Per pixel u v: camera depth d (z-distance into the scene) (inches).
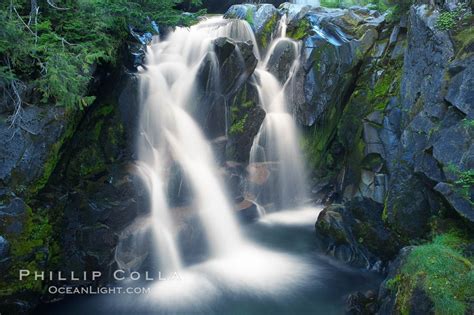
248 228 425.1
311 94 484.7
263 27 543.5
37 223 274.1
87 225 308.3
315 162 506.3
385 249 320.8
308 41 495.8
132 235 327.9
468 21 308.7
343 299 299.9
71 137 307.3
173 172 381.1
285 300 300.0
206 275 335.6
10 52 267.7
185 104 415.5
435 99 307.3
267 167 483.8
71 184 313.6
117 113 363.3
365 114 447.8
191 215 374.3
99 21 306.7
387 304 239.0
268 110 500.1
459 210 253.1
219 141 430.0
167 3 361.4
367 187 409.4
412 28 372.5
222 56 409.7
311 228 432.8
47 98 274.4
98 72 335.9
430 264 221.3
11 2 258.4
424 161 293.1
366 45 479.2
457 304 195.8
